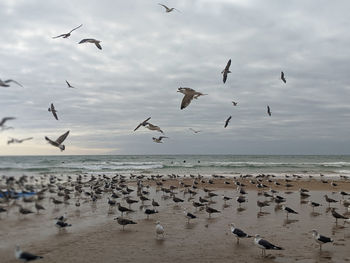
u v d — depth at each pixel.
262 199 33.31
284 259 15.41
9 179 43.03
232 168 78.25
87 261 15.15
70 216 24.78
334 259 15.34
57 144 12.09
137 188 40.72
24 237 19.00
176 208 28.28
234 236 19.31
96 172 66.31
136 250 16.75
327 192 38.16
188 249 16.94
